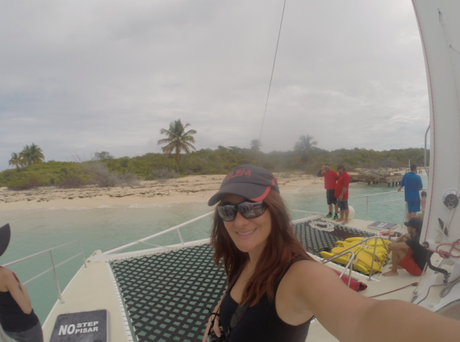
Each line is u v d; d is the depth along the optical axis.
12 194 25.64
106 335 2.64
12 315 2.06
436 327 0.47
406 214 6.44
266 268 0.92
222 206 1.05
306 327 0.88
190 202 18.03
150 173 35.94
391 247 3.68
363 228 5.91
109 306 3.24
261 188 0.99
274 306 0.88
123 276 4.02
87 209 16.70
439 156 1.77
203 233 10.45
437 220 1.83
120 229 11.79
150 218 13.81
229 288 1.25
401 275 3.61
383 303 0.60
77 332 2.67
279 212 0.98
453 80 1.64
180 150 37.75
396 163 46.62
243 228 0.97
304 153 42.41
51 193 24.70
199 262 4.45
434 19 1.67
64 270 6.67
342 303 0.65
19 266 7.18
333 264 4.00
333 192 6.80
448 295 1.88
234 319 1.05
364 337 0.57
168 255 4.78
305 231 5.80
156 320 2.98
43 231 11.88
